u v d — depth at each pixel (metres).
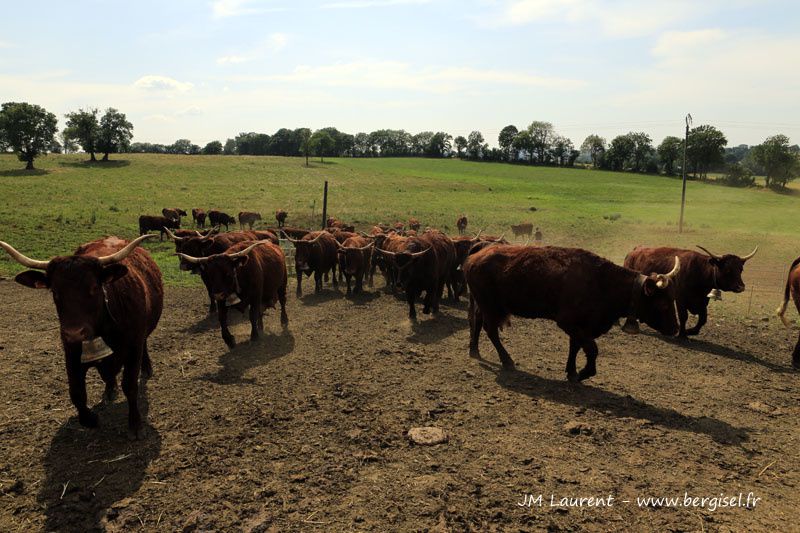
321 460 5.59
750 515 4.79
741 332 11.62
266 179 73.00
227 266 8.87
